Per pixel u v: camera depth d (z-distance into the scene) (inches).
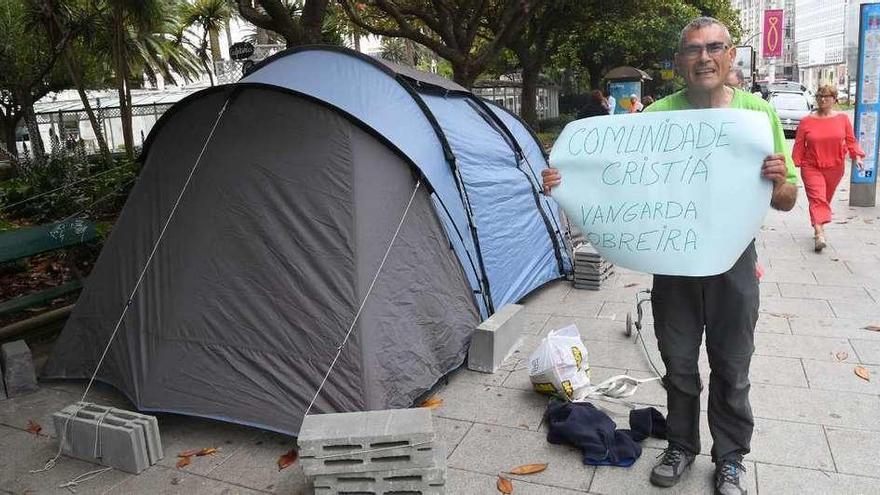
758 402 149.7
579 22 761.0
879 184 449.4
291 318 151.3
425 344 161.5
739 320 107.8
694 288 111.0
